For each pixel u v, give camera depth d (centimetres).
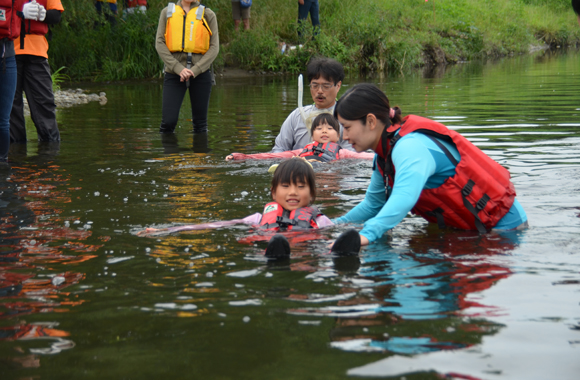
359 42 1862
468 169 295
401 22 2138
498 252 263
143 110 981
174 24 734
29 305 211
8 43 521
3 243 286
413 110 886
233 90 1291
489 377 156
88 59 1529
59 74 1509
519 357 166
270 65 1697
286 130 592
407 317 193
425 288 219
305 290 220
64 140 673
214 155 570
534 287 218
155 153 582
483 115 818
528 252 262
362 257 260
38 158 550
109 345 179
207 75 751
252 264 253
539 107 895
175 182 438
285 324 190
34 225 319
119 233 303
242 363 166
